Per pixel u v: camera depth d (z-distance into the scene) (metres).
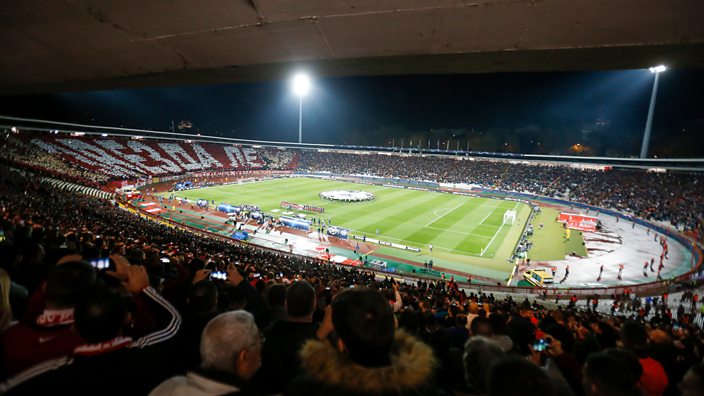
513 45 4.06
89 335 2.39
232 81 6.64
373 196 62.59
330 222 44.31
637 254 36.06
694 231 40.69
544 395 1.92
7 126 62.62
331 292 9.44
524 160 83.88
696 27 3.24
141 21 4.55
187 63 5.64
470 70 5.08
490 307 12.74
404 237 39.03
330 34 4.36
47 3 4.29
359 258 32.31
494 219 48.66
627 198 56.75
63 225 16.53
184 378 2.50
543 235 41.91
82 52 5.54
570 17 3.37
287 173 97.69
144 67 5.96
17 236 7.21
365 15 3.84
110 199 48.62
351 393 1.74
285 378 3.09
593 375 2.56
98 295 2.43
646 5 3.05
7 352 2.49
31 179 38.91
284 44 4.73
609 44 3.76
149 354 2.94
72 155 67.75
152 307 3.34
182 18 4.37
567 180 70.56
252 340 2.41
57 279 2.62
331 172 98.44
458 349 4.23
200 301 3.52
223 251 23.03
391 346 1.88
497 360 2.18
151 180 69.69
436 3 3.47
